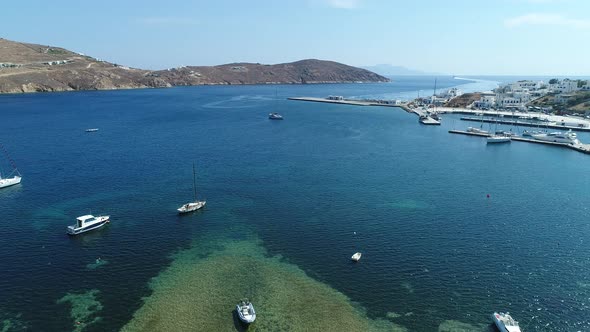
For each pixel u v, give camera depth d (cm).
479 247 7856
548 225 8869
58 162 14050
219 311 5884
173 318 5731
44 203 10150
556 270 7044
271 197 10638
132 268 7100
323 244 8000
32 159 14438
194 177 12106
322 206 10000
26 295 6291
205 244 8006
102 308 5972
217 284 6581
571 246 7900
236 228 8744
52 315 5819
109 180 12019
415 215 9419
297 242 8088
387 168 13575
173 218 9269
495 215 9425
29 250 7725
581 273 6950
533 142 18450
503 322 5488
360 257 7456
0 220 9100
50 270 7019
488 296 6319
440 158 15162
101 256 7519
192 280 6700
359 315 5856
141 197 10600
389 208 9862
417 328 5616
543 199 10512
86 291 6400
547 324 5706
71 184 11619
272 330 5503
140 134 19738
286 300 6175
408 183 11888
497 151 16562
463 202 10288
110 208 9850
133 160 14425
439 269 7075
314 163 14188
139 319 5719
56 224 8906
